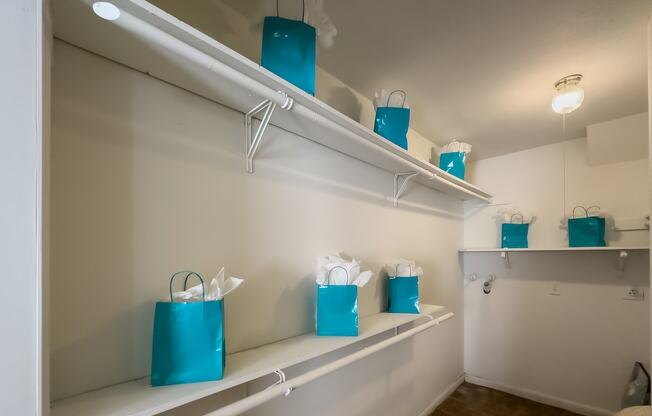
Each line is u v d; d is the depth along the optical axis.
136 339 0.78
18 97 0.49
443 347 2.41
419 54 1.36
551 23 1.15
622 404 2.00
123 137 0.78
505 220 2.61
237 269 1.01
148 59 0.76
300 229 1.25
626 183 2.14
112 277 0.75
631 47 1.29
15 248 0.47
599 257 2.24
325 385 1.34
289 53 0.95
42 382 0.49
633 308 2.08
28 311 0.48
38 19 0.51
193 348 0.73
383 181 1.77
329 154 1.41
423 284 2.14
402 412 1.87
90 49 0.73
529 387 2.45
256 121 1.11
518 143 2.49
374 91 1.67
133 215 0.79
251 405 0.74
